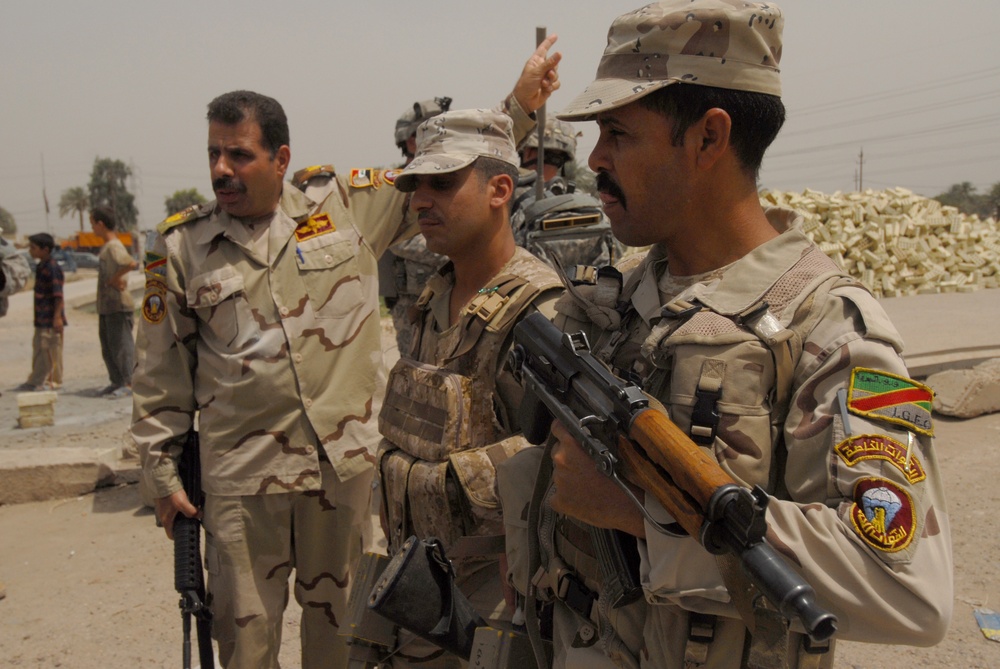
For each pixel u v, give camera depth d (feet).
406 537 7.55
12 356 42.24
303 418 8.87
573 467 4.57
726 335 4.29
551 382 4.92
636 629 4.70
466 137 7.50
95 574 14.08
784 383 4.24
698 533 3.64
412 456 7.47
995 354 22.66
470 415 7.15
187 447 9.11
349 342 9.25
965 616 11.24
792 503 3.96
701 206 4.68
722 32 4.38
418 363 7.75
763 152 4.69
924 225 46.16
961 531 13.67
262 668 8.94
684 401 4.31
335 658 9.39
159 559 14.64
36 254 31.65
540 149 13.07
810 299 4.30
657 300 4.94
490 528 6.90
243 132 8.59
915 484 3.90
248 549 8.79
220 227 8.85
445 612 6.23
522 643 5.88
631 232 4.81
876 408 4.00
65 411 27.58
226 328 8.75
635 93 4.37
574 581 5.17
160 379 8.87
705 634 4.28
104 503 17.42
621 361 5.01
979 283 46.60
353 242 9.46
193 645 11.75
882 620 3.76
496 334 7.08
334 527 9.19
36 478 17.58
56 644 11.84
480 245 7.63
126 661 11.39
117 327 29.71
